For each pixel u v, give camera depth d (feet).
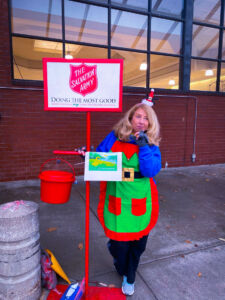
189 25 19.35
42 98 15.53
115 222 5.82
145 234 5.97
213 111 21.18
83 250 8.39
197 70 20.62
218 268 7.66
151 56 18.75
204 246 8.89
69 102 5.44
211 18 20.53
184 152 20.57
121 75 5.34
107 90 5.40
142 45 18.35
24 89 14.99
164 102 19.13
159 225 10.42
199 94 20.29
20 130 15.26
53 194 5.74
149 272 7.37
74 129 16.60
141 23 18.02
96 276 7.13
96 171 5.29
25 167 15.67
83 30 16.47
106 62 5.29
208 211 12.04
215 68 21.36
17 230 5.33
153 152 5.53
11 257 5.37
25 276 5.65
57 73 5.33
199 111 20.61
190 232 9.90
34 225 5.69
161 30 18.80
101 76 5.34
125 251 6.02
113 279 7.02
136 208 5.74
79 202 12.53
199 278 7.18
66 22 15.97
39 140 15.80
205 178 17.71
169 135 19.72
